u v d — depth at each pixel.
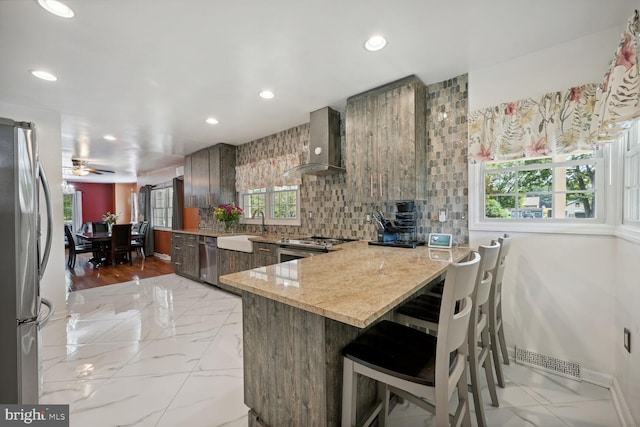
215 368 2.11
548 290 2.02
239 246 3.78
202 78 2.39
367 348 1.22
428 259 1.93
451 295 0.96
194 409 1.68
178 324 2.91
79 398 1.77
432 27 1.77
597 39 1.83
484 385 1.89
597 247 1.85
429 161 2.58
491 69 2.23
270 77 2.39
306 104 3.00
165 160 5.95
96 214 9.74
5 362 1.29
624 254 1.64
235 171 4.84
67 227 5.84
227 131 3.99
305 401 1.25
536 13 1.65
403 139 2.45
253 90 2.65
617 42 1.77
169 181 6.87
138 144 4.61
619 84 1.31
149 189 7.61
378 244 2.64
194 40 1.87
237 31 1.79
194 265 4.68
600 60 1.82
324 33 1.82
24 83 2.43
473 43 1.94
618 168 1.75
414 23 1.73
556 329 1.99
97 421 1.58
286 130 3.96
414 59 2.13
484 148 2.22
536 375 1.97
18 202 1.31
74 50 1.96
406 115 2.43
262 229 4.36
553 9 1.62
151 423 1.57
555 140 1.93
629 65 1.26
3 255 1.28
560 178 2.06
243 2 1.53
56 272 3.09
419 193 2.46
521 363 2.12
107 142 4.45
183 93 2.69
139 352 2.34
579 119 1.86
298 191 3.92
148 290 4.18
